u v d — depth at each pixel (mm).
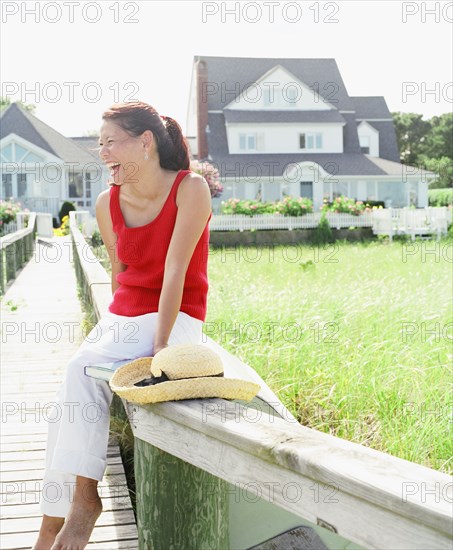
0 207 21453
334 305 6281
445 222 21078
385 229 21359
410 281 8477
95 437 2154
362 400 3764
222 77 33781
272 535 2186
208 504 1960
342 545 2131
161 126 2393
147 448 1995
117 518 2914
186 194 2344
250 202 22234
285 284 8516
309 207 22281
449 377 4117
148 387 1846
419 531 1098
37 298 10242
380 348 4715
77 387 2193
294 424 1578
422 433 3223
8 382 5426
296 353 4477
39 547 2207
